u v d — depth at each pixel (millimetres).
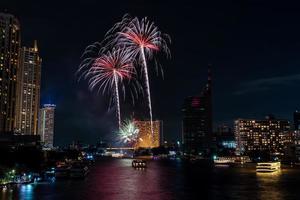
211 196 184500
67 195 177750
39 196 171000
